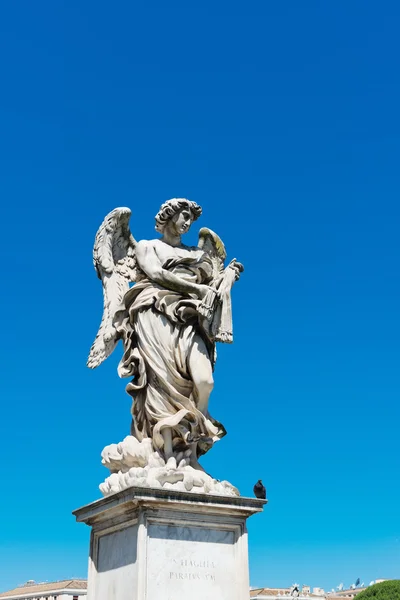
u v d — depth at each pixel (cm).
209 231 638
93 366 593
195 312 587
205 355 581
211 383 573
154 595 498
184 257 612
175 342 581
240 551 536
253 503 542
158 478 525
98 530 566
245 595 526
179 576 511
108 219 616
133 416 591
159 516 514
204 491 537
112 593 534
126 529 533
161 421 559
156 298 589
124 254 627
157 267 598
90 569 566
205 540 528
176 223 620
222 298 600
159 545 511
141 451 556
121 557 531
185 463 560
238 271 620
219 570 527
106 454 576
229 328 596
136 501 504
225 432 580
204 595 515
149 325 586
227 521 537
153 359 576
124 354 596
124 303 602
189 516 523
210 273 631
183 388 579
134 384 586
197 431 569
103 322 600
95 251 617
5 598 4200
